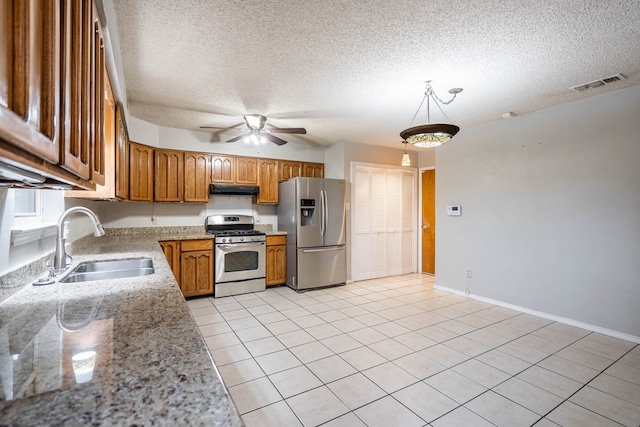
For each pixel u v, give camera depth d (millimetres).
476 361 2467
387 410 1875
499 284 3900
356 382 2170
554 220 3398
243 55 2342
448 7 1784
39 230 1544
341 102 3303
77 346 847
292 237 4688
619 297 2945
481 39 2113
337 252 4895
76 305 1211
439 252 4652
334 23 1942
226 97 3174
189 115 3766
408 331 3064
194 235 4289
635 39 2105
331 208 4832
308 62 2447
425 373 2287
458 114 3682
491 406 1916
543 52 2281
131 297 1325
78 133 791
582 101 3195
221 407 585
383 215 5570
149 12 1826
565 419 1801
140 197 3830
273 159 5020
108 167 2047
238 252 4371
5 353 800
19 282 1396
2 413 550
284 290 4621
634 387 2119
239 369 2338
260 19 1902
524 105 3379
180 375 698
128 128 3561
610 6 1764
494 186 3947
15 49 471
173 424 529
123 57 2367
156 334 935
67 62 702
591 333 3039
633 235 2875
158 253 2598
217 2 1745
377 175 5492
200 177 4406
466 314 3561
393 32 2035
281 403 1938
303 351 2629
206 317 3447
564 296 3312
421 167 5930
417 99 3211
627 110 2912
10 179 752
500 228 3889
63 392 622
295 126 4227
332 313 3592
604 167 3049
